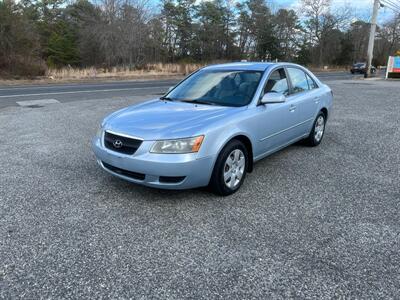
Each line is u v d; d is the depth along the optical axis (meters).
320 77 32.41
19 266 2.71
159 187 3.58
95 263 2.75
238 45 65.50
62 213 3.57
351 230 3.28
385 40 79.19
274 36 64.50
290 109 4.98
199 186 3.74
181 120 3.79
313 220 3.46
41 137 6.77
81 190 4.14
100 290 2.45
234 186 4.07
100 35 36.41
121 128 3.77
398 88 17.30
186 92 4.89
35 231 3.21
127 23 35.94
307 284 2.52
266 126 4.47
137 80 26.08
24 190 4.13
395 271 2.68
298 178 4.61
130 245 3.00
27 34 27.25
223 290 2.46
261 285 2.51
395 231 3.26
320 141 6.36
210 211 3.64
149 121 3.83
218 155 3.76
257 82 4.57
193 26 59.28
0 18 25.62
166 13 56.84
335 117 9.09
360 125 8.05
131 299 2.37
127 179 3.76
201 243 3.04
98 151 3.94
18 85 20.34
